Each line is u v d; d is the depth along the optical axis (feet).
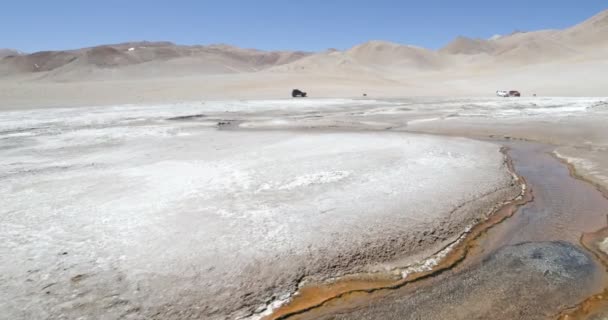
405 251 16.99
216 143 41.73
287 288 14.42
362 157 32.96
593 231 19.45
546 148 41.37
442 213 20.58
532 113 73.00
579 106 85.35
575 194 25.17
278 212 20.31
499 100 115.44
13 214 20.27
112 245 16.78
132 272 14.82
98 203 21.84
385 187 24.38
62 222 19.17
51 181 26.53
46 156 35.47
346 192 23.44
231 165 30.71
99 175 28.02
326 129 55.26
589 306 13.70
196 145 40.55
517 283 14.99
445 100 120.37
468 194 23.47
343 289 14.62
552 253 17.20
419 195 23.03
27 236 17.66
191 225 18.70
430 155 33.96
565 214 21.63
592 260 16.66
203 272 14.90
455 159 32.60
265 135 47.93
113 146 40.45
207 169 29.45
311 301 13.93
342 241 17.40
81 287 13.93
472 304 13.84
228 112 81.10
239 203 21.62
